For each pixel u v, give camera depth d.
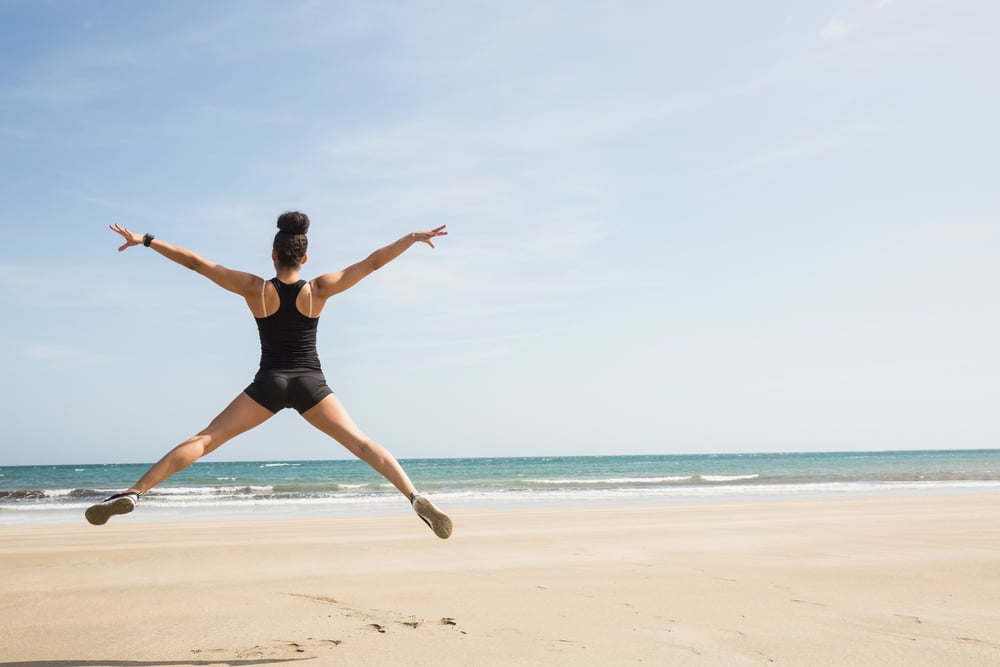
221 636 4.15
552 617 4.62
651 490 26.86
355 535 10.27
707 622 4.47
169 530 11.48
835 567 6.77
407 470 62.47
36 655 3.76
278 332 3.49
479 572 6.61
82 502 24.16
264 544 9.03
